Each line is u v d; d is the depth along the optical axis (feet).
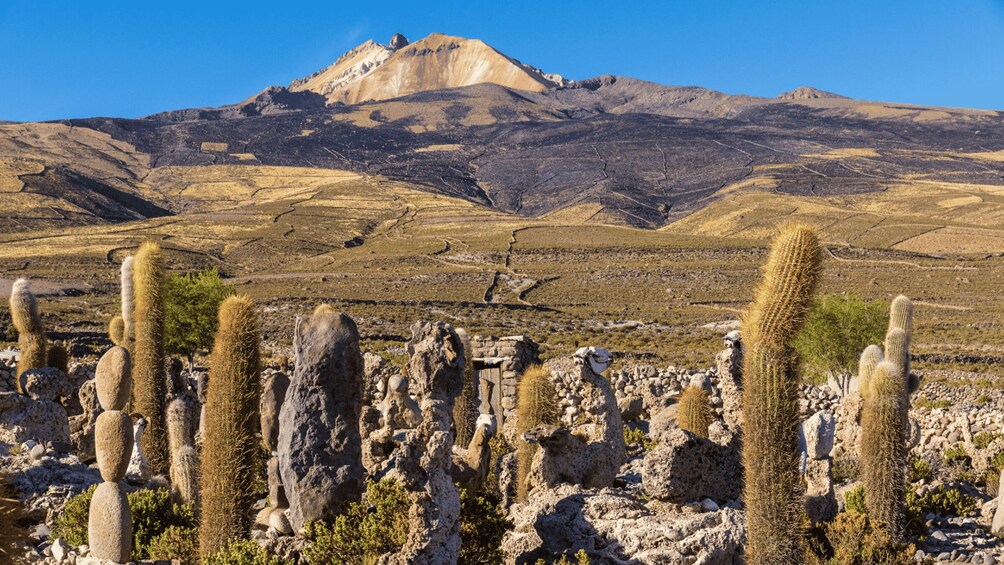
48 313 275.80
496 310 316.19
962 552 44.14
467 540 33.63
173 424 46.39
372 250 597.11
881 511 43.62
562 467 42.32
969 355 209.97
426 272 452.76
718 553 35.45
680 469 38.58
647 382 87.86
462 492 34.76
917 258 494.18
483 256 526.57
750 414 31.42
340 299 323.57
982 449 64.80
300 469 33.17
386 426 38.22
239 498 34.78
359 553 31.35
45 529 40.37
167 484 46.09
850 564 40.50
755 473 31.27
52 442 51.88
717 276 423.23
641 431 74.54
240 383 34.83
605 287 408.67
